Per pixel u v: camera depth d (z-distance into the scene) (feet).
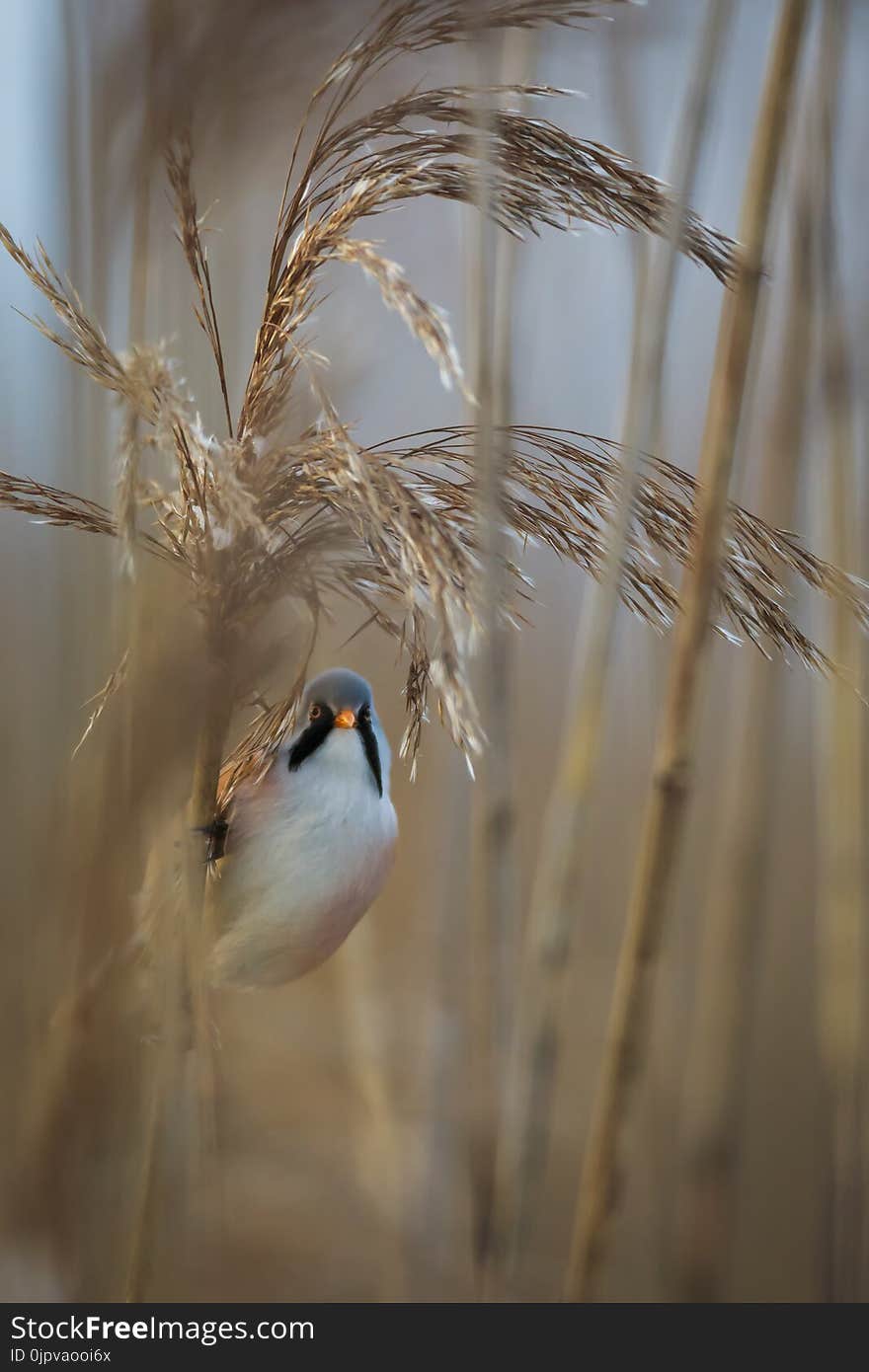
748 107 8.84
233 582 8.25
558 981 8.50
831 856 8.63
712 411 8.36
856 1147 8.61
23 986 8.20
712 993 8.72
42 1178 8.19
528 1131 8.50
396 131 8.27
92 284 8.36
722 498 8.36
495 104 8.30
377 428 8.87
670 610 8.39
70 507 8.30
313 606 8.29
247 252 8.50
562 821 8.49
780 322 8.68
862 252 8.79
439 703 8.26
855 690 8.43
